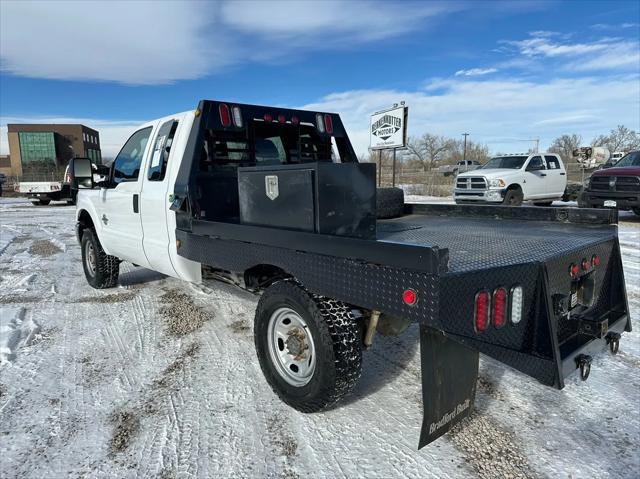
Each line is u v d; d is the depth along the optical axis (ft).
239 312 16.81
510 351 7.49
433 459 8.35
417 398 10.54
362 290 7.75
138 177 15.51
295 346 9.51
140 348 13.57
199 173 12.95
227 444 8.85
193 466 8.23
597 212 12.35
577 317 8.79
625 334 14.14
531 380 11.37
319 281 8.61
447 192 81.61
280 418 9.73
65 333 14.83
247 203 10.42
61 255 29.71
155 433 9.24
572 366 7.86
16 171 245.24
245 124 14.12
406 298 7.05
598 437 8.96
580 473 7.93
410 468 8.11
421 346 7.43
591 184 41.19
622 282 10.50
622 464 8.16
